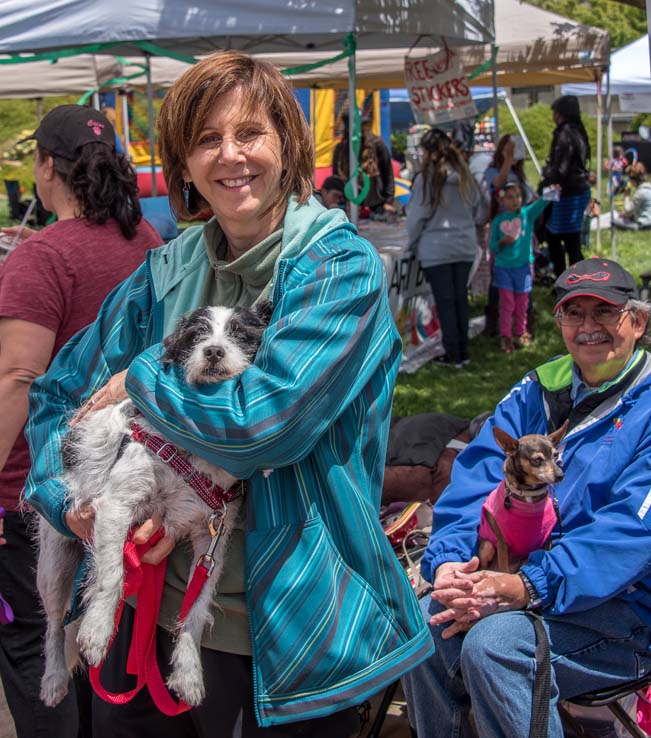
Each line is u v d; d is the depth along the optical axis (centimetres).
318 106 1605
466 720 274
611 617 259
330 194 1026
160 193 1288
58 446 204
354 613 175
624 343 276
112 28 636
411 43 866
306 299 174
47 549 230
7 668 279
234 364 175
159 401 174
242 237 195
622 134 2466
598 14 3469
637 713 292
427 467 414
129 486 190
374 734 304
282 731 183
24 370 255
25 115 2377
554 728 253
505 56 1038
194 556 194
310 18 608
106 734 208
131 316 211
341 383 170
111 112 1239
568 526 279
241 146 183
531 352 883
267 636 173
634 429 271
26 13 649
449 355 833
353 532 177
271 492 177
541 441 272
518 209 863
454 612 267
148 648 193
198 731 198
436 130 798
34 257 260
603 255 1402
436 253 796
